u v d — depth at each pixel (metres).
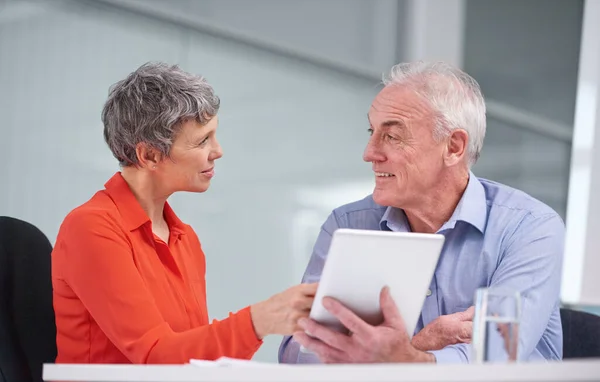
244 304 4.11
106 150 3.96
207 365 1.45
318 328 1.63
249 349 1.84
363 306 1.61
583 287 1.53
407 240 1.54
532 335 2.04
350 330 1.62
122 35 4.01
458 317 2.02
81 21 3.97
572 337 2.22
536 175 4.67
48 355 2.15
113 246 2.01
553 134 4.70
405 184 2.19
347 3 4.39
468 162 2.25
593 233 1.53
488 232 2.22
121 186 2.16
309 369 1.30
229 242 4.11
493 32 4.68
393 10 4.44
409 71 2.26
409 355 1.61
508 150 4.69
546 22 4.70
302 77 4.29
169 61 4.08
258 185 4.17
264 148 4.20
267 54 4.24
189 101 2.11
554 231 2.20
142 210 2.13
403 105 2.18
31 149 3.91
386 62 4.42
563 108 4.69
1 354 2.06
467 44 4.66
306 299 1.78
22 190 3.90
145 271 2.10
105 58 3.98
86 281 1.99
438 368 1.26
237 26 4.19
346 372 1.28
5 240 2.18
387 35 4.43
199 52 4.12
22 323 2.13
